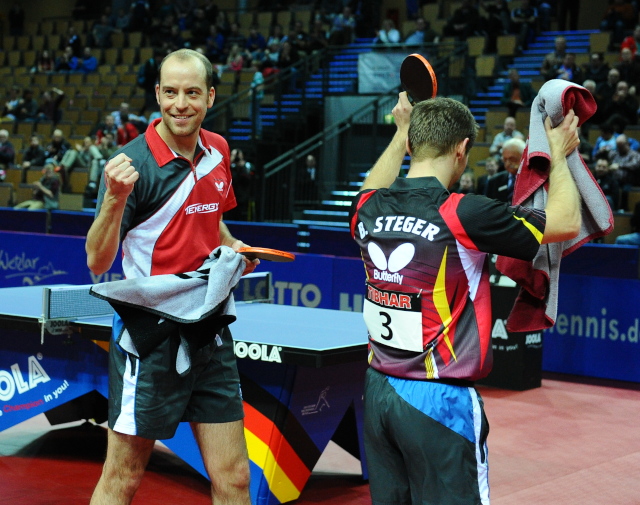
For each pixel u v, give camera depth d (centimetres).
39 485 434
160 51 1920
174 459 488
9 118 1864
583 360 738
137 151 288
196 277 290
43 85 2025
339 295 779
